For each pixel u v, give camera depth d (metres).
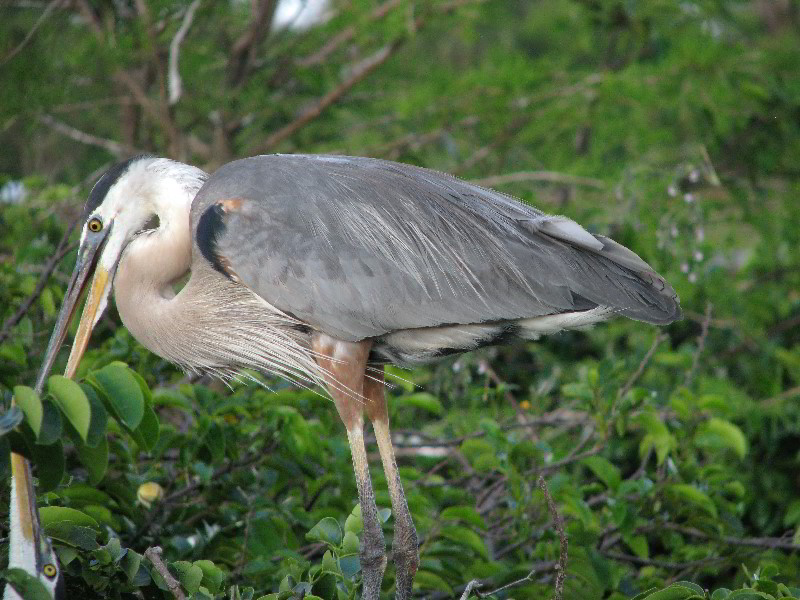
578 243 9.19
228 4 18.11
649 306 9.24
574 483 11.45
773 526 13.98
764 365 15.23
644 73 18.00
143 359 10.63
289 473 9.70
